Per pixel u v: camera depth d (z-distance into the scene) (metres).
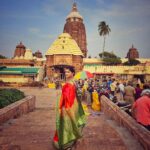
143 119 6.07
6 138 5.61
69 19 76.50
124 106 9.84
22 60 54.38
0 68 50.59
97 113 11.32
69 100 4.45
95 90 13.33
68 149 4.49
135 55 77.19
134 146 4.89
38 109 12.81
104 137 5.70
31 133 6.17
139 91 12.30
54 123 7.80
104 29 69.94
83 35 76.06
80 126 4.73
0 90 12.10
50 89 35.41
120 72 53.62
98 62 65.38
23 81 45.84
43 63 58.94
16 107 8.91
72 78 4.71
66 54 54.25
